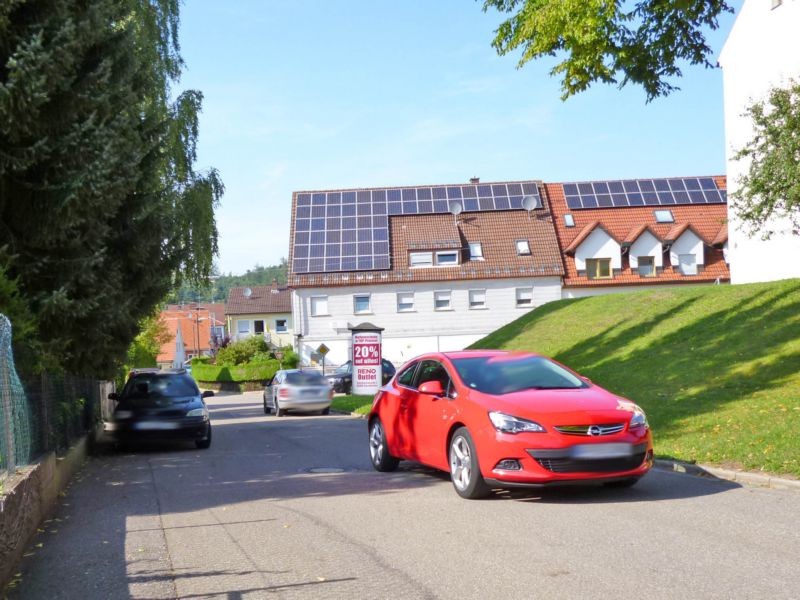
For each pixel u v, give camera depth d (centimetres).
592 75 1534
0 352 762
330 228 5578
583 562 624
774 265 2588
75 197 1179
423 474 1136
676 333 2094
